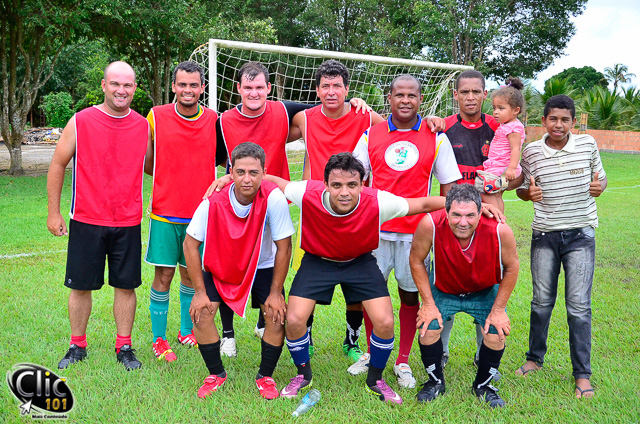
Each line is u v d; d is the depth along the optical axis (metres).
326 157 3.71
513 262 2.91
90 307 3.53
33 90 14.76
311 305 3.08
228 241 3.04
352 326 3.66
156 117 3.54
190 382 3.26
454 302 3.16
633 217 8.83
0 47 13.80
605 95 26.45
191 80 3.45
